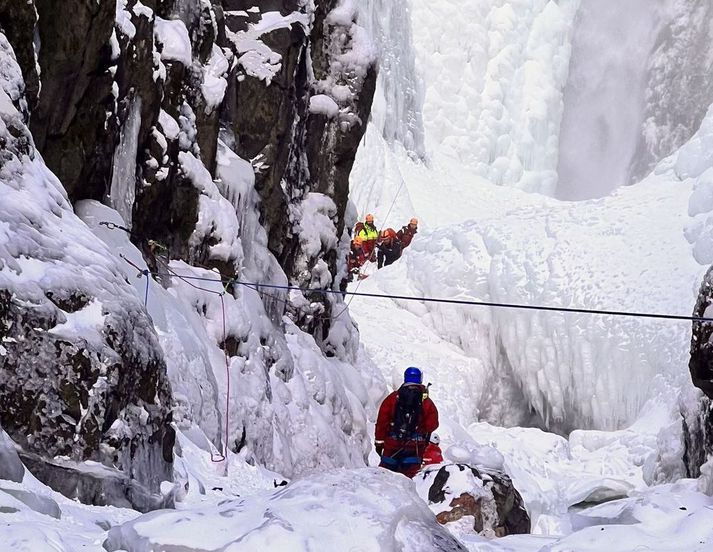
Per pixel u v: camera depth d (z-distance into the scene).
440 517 12.98
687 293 26.77
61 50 10.73
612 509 11.16
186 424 11.35
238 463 11.71
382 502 6.07
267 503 6.17
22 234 7.97
